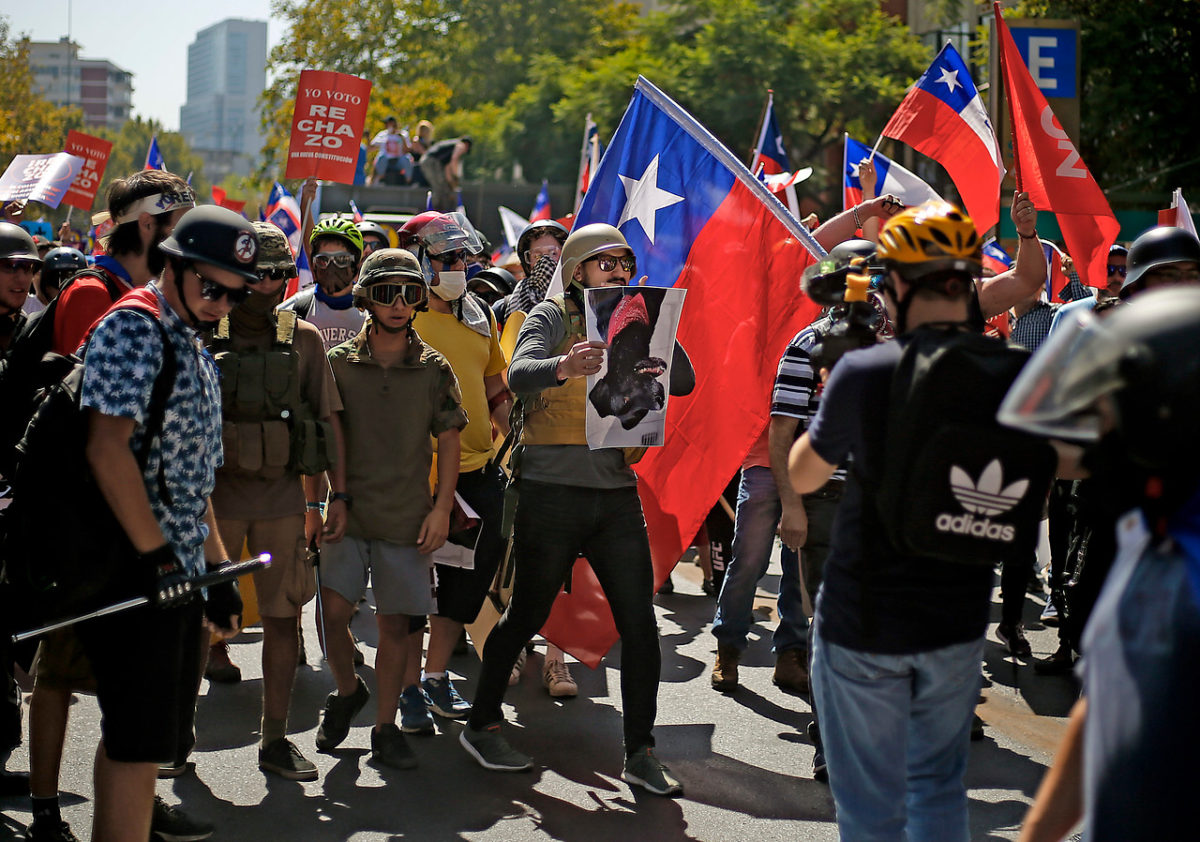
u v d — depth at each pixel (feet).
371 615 23.13
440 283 16.92
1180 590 5.68
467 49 148.56
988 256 30.68
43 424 10.01
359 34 145.69
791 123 105.60
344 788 14.19
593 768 15.01
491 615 18.53
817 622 9.38
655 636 14.42
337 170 25.73
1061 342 5.88
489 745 14.87
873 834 9.15
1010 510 8.39
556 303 14.57
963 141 21.42
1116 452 5.93
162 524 10.30
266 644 14.51
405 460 14.90
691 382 14.99
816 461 9.04
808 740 16.14
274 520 14.24
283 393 14.08
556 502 14.26
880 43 108.37
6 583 10.84
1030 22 31.48
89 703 17.13
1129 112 64.69
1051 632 22.09
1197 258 14.58
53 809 11.94
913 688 9.12
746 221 16.83
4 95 145.48
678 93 105.29
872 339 10.07
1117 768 5.77
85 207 34.50
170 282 10.36
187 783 14.23
